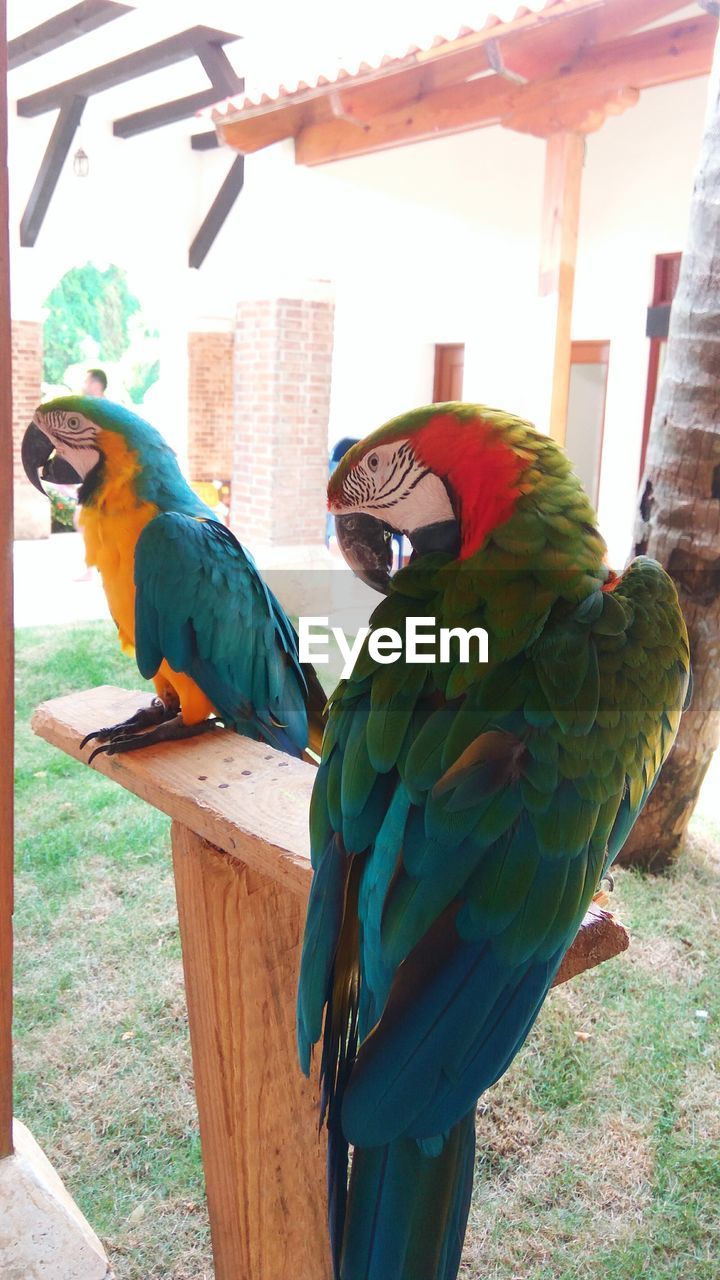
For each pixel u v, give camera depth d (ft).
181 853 5.79
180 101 40.57
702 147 11.58
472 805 3.68
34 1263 5.57
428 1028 3.50
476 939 3.60
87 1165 8.95
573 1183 8.77
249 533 29.37
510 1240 8.22
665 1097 9.71
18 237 42.57
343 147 25.93
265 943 5.67
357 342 36.32
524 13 18.79
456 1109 3.46
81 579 35.22
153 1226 8.34
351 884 4.09
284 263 27.50
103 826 15.26
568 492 4.46
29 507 45.24
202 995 5.84
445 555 4.59
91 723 7.06
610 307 27.55
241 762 6.30
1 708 5.51
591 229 27.63
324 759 4.42
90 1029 10.71
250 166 27.61
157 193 45.83
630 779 4.14
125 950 12.12
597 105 20.67
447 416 4.62
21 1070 10.08
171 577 6.89
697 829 15.20
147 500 7.37
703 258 11.56
